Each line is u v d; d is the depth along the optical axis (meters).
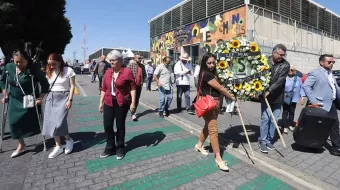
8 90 4.36
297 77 5.98
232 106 7.82
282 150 4.69
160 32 27.19
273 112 4.54
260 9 17.25
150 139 5.33
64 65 4.39
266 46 15.56
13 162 4.07
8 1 19.55
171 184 3.43
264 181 3.55
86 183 3.41
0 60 24.89
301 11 21.09
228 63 4.42
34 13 24.03
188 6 21.83
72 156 4.34
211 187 3.37
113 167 3.92
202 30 20.22
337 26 27.03
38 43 27.12
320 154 4.50
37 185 3.34
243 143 5.09
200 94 4.18
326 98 4.44
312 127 4.36
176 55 24.05
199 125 6.45
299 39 21.08
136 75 6.80
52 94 4.26
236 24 17.03
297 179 3.54
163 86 7.34
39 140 5.17
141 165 4.02
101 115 7.58
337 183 3.44
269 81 4.35
